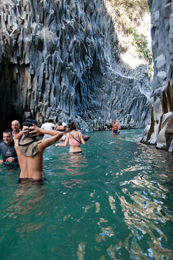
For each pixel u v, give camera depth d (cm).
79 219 142
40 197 182
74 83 1352
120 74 2056
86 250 108
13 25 974
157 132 605
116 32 2177
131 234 124
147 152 448
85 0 1453
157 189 204
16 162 326
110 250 108
